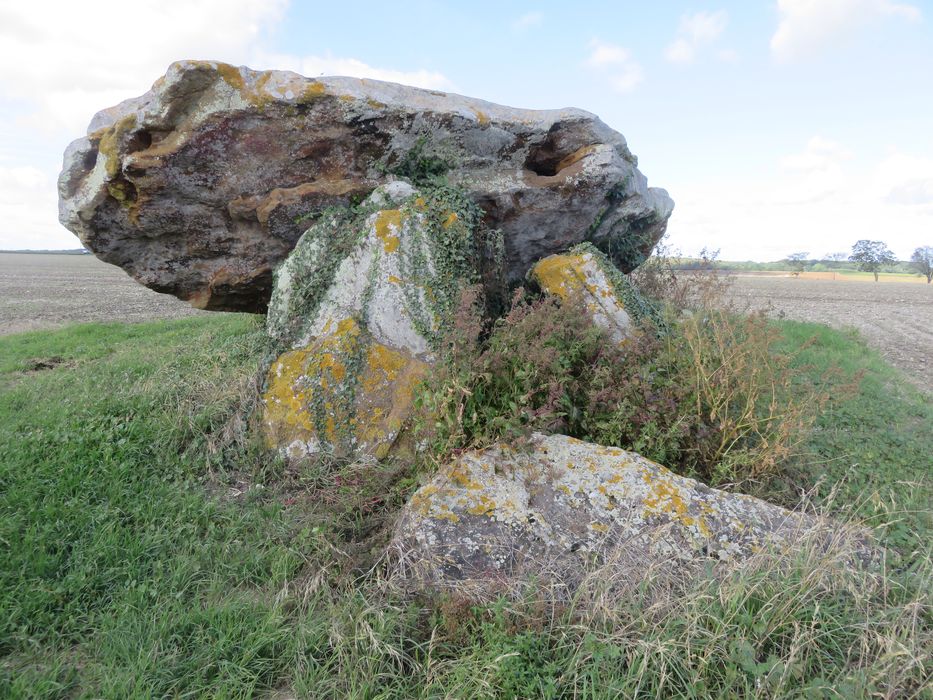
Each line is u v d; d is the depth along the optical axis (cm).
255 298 701
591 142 694
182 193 572
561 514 352
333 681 268
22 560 331
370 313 510
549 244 750
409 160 614
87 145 590
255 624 298
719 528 347
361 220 549
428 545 333
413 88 593
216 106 532
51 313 1561
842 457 513
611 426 445
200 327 1054
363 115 564
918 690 255
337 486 428
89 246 617
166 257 635
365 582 332
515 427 399
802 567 308
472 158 639
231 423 491
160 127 539
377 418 468
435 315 509
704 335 520
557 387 444
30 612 302
